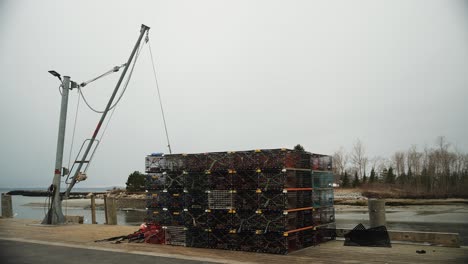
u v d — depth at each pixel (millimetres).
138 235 12164
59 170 16250
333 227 12211
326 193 11992
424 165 68812
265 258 8766
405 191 66562
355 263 8094
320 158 11914
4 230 14266
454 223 24453
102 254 9297
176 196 11125
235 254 9352
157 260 8484
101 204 62344
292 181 10031
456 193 61219
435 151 66250
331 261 8336
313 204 10844
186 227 10625
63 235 12844
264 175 9727
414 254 9242
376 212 11609
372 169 79375
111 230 14094
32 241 11477
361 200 54781
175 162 11273
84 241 11547
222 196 10141
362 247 10383
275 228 9453
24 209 50031
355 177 77062
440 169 65188
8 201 20109
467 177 62562
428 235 10742
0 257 8898
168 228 10984
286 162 9719
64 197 16719
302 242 10320
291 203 9867
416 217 30766
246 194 9984
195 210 10727
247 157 10117
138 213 44000
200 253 9500
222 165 10414
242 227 9836
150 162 11688
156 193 11625
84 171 16828
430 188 65688
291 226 9844
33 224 16141
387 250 9828
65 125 16484
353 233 11133
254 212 9750
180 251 9805
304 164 10773
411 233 10977
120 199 54688
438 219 28281
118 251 9719
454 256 8945
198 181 10711
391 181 75000
